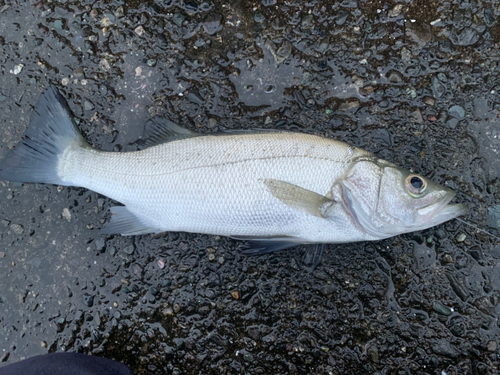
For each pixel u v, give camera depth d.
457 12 0.44
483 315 0.42
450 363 0.42
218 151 0.39
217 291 0.44
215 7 0.45
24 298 0.45
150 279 0.45
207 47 0.45
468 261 0.43
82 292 0.45
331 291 0.43
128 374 0.41
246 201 0.39
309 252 0.43
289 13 0.44
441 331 0.42
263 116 0.45
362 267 0.43
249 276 0.44
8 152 0.45
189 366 0.44
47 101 0.43
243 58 0.45
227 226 0.40
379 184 0.39
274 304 0.43
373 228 0.40
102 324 0.44
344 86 0.44
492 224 0.43
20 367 0.39
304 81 0.44
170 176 0.40
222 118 0.45
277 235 0.41
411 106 0.44
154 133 0.42
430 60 0.44
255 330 0.43
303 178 0.39
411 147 0.44
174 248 0.45
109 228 0.42
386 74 0.44
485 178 0.43
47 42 0.45
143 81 0.45
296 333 0.43
